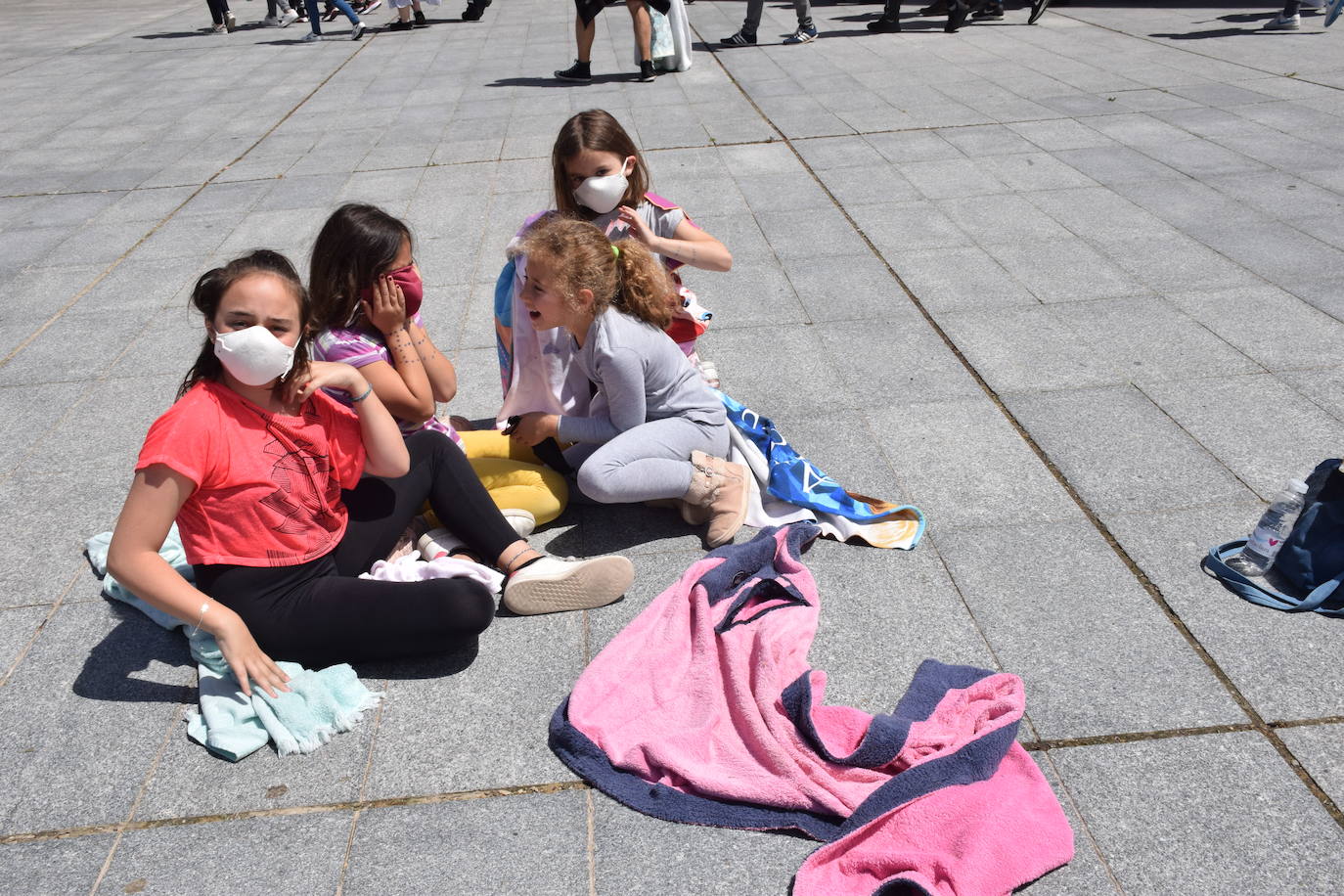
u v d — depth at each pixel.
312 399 2.70
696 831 2.30
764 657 2.63
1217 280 5.10
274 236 6.23
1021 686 2.55
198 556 2.61
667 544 3.30
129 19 16.44
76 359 4.79
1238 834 2.24
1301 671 2.68
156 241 6.27
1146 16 12.20
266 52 12.58
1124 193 6.36
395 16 15.20
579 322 3.13
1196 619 2.87
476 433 3.57
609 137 3.40
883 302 5.03
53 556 3.36
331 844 2.30
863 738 2.42
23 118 9.52
